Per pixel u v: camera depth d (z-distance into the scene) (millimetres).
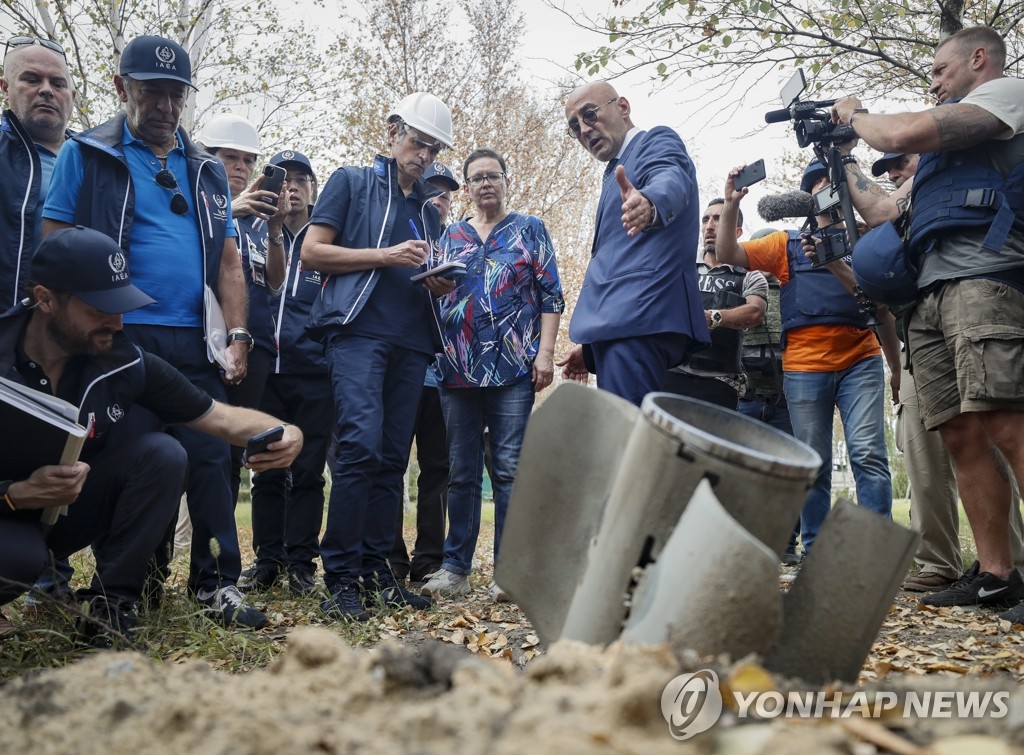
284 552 5535
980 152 3896
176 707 1607
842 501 1962
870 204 4945
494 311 5156
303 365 5453
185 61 4258
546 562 2193
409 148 4945
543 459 2209
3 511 3021
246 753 1450
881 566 1895
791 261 5609
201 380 4234
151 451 3416
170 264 4172
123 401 3324
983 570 4305
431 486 5996
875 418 5457
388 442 4879
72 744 1615
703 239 5949
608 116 4398
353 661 1830
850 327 5477
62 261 3129
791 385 5629
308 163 5973
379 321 4699
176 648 3494
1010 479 4555
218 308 4309
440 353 5000
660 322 4012
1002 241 3789
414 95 5043
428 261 4801
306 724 1559
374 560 4867
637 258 4086
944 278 3906
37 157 4387
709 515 1725
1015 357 3756
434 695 1647
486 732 1410
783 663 1928
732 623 1684
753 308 5461
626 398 4059
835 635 1908
